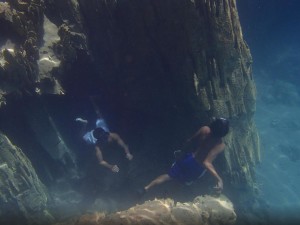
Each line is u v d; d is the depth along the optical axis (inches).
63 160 135.8
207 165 110.9
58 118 134.0
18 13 108.7
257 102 213.6
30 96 115.3
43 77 114.6
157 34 106.7
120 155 140.9
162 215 87.7
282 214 129.9
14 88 108.3
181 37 101.2
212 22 98.4
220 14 99.0
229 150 122.0
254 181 138.3
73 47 120.4
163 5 98.4
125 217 85.7
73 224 88.5
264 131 187.6
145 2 102.0
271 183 151.5
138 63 119.9
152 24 105.6
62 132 136.9
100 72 133.3
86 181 140.3
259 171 158.1
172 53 106.8
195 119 117.6
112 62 128.0
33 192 115.3
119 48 121.1
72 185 139.1
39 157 130.6
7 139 110.0
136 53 117.6
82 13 121.6
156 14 102.7
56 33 122.1
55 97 126.9
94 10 117.8
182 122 123.5
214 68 107.0
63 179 137.5
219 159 120.7
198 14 95.0
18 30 109.4
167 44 106.3
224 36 102.7
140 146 139.5
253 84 128.7
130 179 137.0
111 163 142.0
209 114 113.6
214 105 111.7
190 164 118.4
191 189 130.0
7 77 106.0
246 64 121.4
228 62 109.0
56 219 120.8
